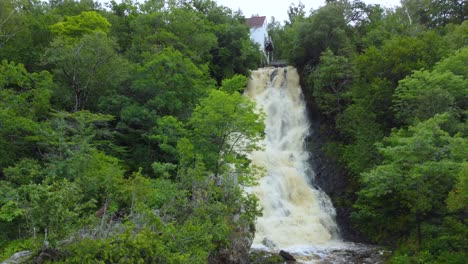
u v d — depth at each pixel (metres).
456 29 35.09
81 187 15.55
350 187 28.33
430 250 17.55
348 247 23.17
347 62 33.72
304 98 39.44
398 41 28.89
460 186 14.06
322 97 34.59
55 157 18.61
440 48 27.89
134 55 30.34
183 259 11.41
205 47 36.41
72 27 28.11
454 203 14.50
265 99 40.00
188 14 36.38
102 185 15.91
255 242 22.91
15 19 26.23
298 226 25.55
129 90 26.88
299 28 41.22
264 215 26.05
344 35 38.91
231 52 40.81
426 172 16.92
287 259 20.19
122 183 16.09
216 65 40.25
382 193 19.02
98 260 10.75
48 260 10.64
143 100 26.70
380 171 18.75
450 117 21.00
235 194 16.91
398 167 18.41
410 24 40.72
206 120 19.98
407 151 17.70
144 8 38.25
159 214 14.52
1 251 15.38
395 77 27.89
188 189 16.97
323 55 36.50
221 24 43.44
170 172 23.38
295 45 41.31
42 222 10.70
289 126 37.44
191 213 14.47
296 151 33.53
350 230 26.05
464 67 23.70
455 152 16.81
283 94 40.25
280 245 23.05
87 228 12.23
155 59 26.36
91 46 23.89
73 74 24.31
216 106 20.00
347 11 44.53
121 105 25.28
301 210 27.28
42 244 11.05
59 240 10.93
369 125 26.72
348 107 30.69
